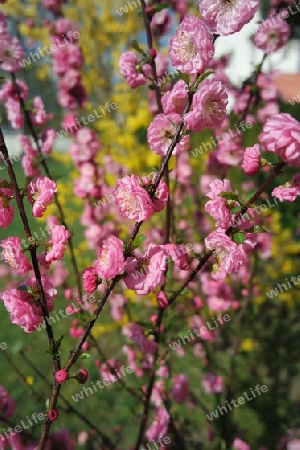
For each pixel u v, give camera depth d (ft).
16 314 1.27
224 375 2.89
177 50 1.19
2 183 1.27
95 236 2.64
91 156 2.56
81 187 2.59
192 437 2.48
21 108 2.08
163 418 2.01
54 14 2.77
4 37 1.71
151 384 1.82
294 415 2.74
